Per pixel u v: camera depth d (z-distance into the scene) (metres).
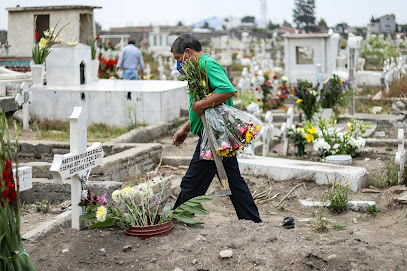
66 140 10.26
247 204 5.76
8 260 4.10
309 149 10.98
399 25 46.91
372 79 19.59
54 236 5.28
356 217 6.85
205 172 5.77
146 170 9.02
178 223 5.67
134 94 12.27
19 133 10.98
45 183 6.92
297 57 20.73
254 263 4.63
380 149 10.53
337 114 13.43
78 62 13.25
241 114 5.52
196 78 5.52
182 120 13.02
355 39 13.97
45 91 12.55
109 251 4.95
